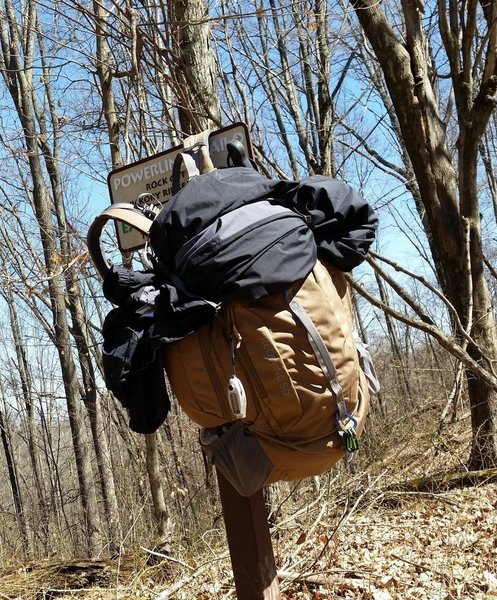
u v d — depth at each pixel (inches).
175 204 80.1
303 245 78.8
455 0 303.3
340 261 86.7
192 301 77.4
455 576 182.2
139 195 110.1
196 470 404.5
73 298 580.7
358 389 84.8
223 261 76.1
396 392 410.3
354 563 189.6
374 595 167.6
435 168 332.2
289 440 79.4
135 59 196.9
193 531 251.6
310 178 87.7
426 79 331.0
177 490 307.3
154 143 315.9
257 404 78.2
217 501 301.9
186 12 224.1
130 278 81.7
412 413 367.6
